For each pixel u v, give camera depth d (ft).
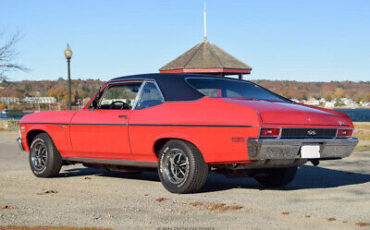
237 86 19.10
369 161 28.66
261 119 15.06
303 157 15.94
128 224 12.51
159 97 18.19
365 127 71.26
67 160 22.29
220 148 15.83
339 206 14.75
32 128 22.79
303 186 19.17
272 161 15.71
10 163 29.14
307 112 16.34
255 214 13.58
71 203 15.57
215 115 16.02
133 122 18.47
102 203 15.49
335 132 16.94
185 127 16.69
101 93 20.61
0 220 13.08
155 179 21.68
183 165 17.08
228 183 20.24
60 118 21.75
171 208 14.52
